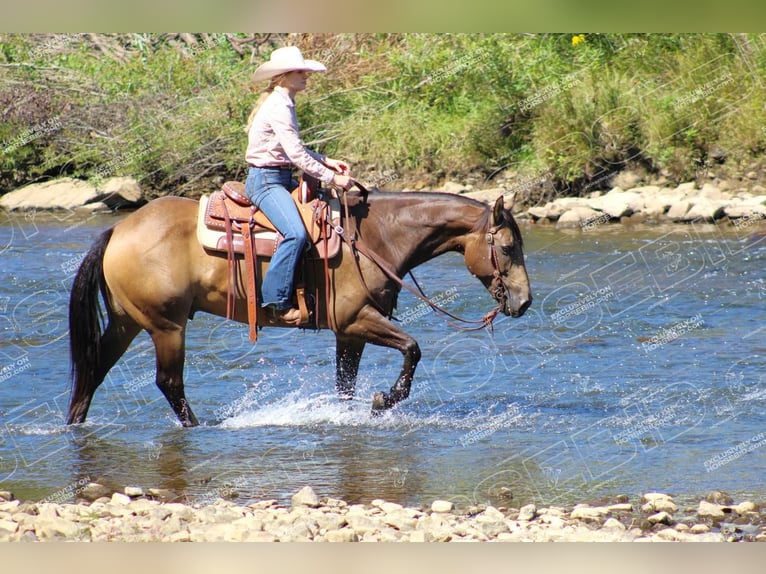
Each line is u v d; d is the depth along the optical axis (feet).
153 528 19.61
